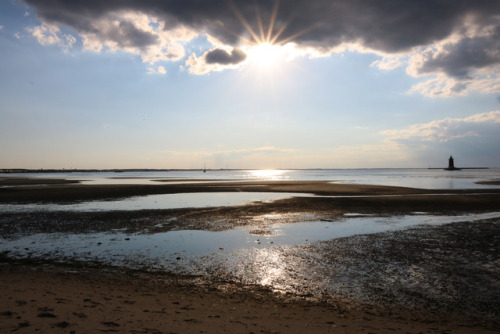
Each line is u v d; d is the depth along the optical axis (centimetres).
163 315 664
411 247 1394
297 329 624
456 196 3359
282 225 1905
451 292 906
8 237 1595
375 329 645
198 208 2627
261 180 8438
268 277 1035
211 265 1159
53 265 1151
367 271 1089
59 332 509
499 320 734
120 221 2030
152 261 1205
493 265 1144
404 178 9438
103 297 793
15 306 639
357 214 2305
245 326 625
